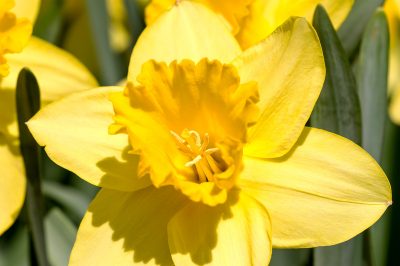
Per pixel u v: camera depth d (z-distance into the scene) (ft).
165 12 1.32
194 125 1.31
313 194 1.25
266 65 1.27
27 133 1.32
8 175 1.39
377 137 1.39
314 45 1.25
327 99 1.33
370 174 1.25
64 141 1.28
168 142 1.29
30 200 1.35
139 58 1.31
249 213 1.26
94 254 1.28
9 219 1.38
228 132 1.29
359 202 1.24
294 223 1.25
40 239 1.38
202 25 1.32
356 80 1.39
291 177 1.26
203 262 1.25
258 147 1.27
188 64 1.27
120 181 1.28
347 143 1.26
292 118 1.26
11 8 1.39
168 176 1.25
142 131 1.27
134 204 1.30
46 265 1.39
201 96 1.28
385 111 1.39
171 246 1.26
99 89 1.30
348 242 1.38
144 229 1.29
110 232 1.29
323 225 1.24
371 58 1.38
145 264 1.28
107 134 1.29
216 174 1.26
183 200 1.30
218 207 1.27
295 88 1.26
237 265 1.24
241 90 1.26
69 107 1.29
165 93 1.28
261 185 1.27
